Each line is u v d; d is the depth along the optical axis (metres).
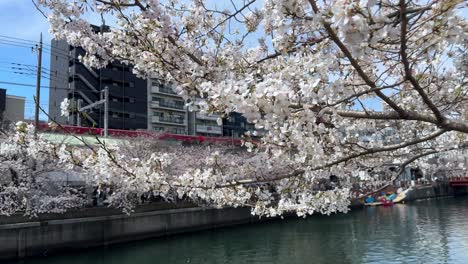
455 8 2.64
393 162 6.43
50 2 4.74
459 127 3.64
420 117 3.67
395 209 46.94
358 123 6.01
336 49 3.95
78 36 5.19
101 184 5.15
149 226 26.00
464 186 75.38
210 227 30.66
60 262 20.05
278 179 5.04
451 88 5.10
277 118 3.13
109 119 54.06
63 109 5.23
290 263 20.11
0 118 27.08
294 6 3.02
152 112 60.34
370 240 25.81
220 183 5.34
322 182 6.57
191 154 33.06
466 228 29.17
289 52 4.24
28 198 20.53
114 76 55.16
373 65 4.70
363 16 2.32
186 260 21.16
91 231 22.58
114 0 4.19
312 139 3.74
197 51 4.87
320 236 28.08
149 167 4.96
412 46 3.39
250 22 5.17
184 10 4.92
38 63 21.53
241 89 3.16
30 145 5.07
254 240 26.80
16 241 19.56
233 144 42.50
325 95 3.30
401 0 2.59
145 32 4.57
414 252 21.55
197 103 4.16
